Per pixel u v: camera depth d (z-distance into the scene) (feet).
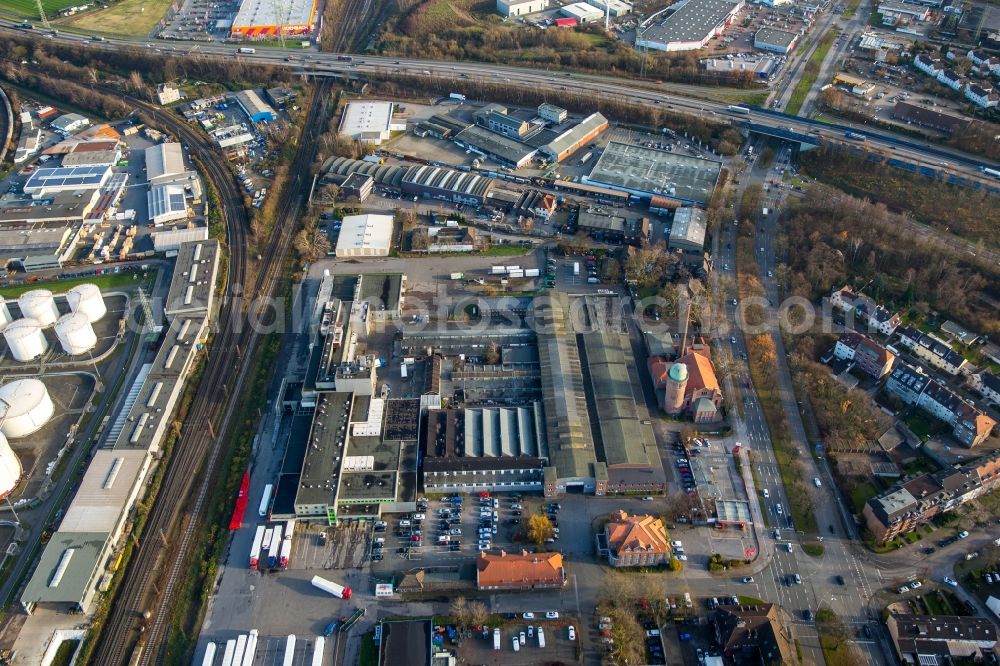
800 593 623.77
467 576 634.02
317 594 627.46
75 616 607.37
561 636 594.65
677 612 606.55
